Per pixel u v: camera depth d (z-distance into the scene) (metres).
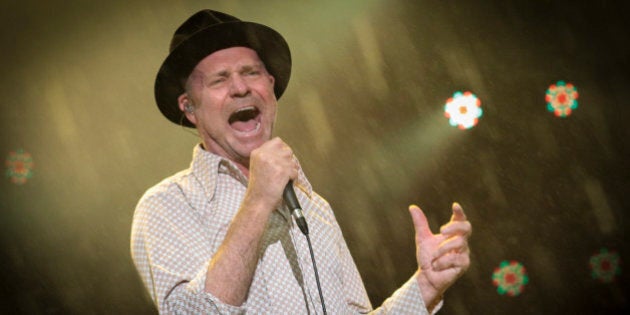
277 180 2.35
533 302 8.61
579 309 8.56
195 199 2.66
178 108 3.26
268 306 2.49
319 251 2.77
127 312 8.45
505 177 8.84
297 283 2.58
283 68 3.34
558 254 8.68
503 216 8.84
